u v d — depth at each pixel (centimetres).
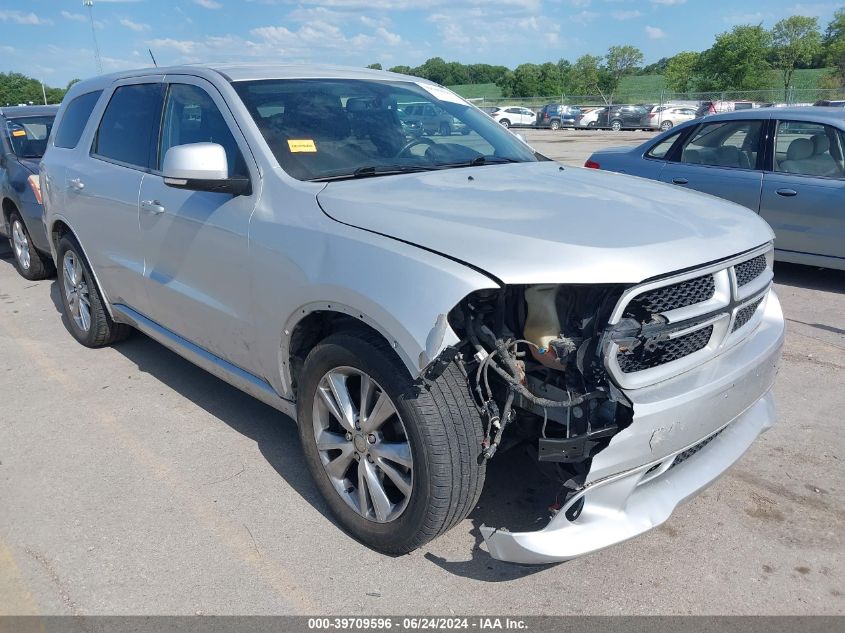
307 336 322
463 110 444
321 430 314
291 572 292
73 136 522
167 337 430
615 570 293
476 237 261
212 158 328
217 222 348
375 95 403
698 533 316
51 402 455
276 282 314
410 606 273
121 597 279
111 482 360
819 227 679
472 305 264
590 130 4056
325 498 320
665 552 304
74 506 340
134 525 324
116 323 530
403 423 269
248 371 362
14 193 738
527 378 272
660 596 277
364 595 279
